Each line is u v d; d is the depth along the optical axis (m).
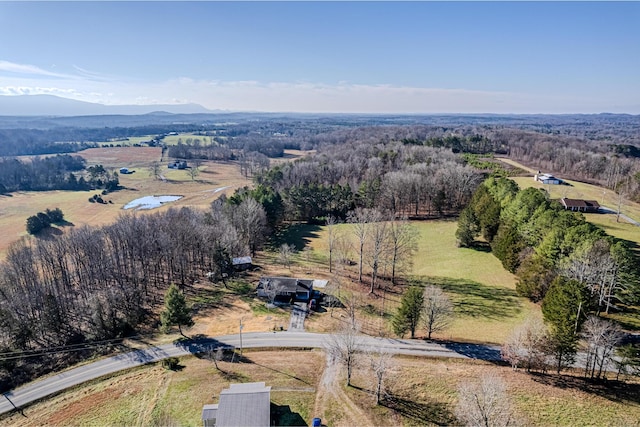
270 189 141.75
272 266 104.81
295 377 59.38
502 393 48.09
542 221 90.19
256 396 49.94
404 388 55.66
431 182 138.62
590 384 53.88
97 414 53.78
